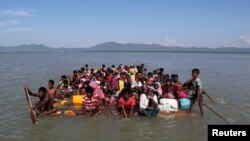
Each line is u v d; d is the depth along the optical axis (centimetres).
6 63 6341
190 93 1512
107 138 1116
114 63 6938
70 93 1862
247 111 1575
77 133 1170
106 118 1398
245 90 2350
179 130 1224
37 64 5956
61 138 1109
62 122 1316
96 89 1636
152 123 1323
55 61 7688
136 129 1232
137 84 1869
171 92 1708
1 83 2606
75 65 5734
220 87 2530
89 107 1456
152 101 1480
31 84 2559
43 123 1295
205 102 1819
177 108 1547
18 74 3497
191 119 1396
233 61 9112
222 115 1476
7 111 1506
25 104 1677
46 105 1427
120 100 1459
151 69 4991
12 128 1220
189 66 5906
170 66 5853
